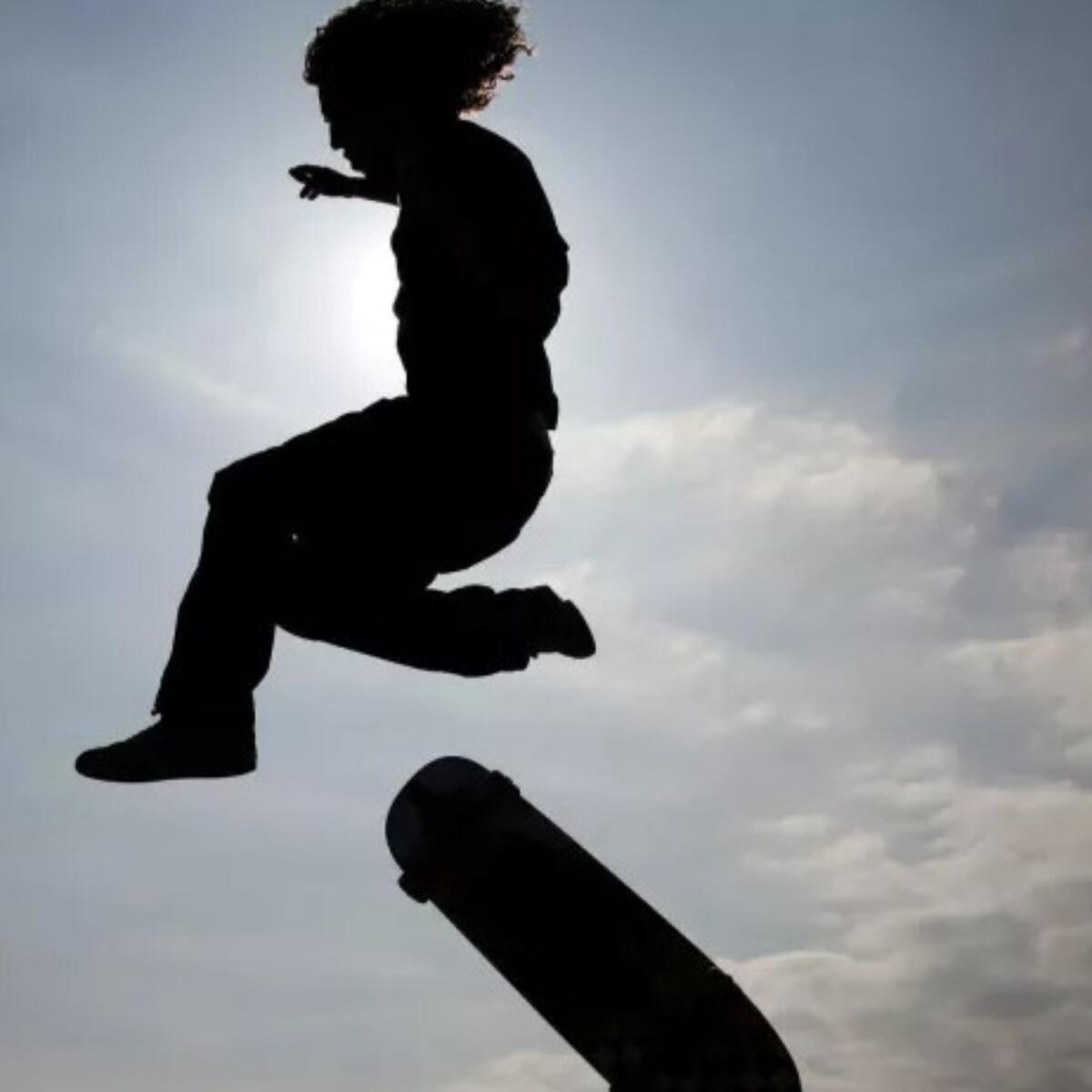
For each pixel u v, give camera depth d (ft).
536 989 11.41
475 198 11.80
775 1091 11.07
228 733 12.16
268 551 12.32
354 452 12.35
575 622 12.96
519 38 12.83
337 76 12.57
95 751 12.06
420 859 11.56
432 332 12.25
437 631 12.65
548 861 11.48
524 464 12.26
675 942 11.35
